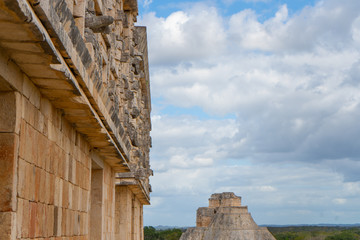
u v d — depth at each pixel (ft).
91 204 56.29
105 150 51.85
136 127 97.96
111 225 63.00
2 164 26.81
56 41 25.40
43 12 22.50
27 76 28.99
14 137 27.07
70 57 27.84
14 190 26.81
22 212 28.12
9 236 26.11
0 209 26.37
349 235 595.88
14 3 20.08
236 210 372.17
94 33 48.47
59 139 36.76
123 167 63.26
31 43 24.18
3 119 27.17
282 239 602.85
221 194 386.52
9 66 26.13
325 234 619.67
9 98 27.35
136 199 106.32
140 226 126.82
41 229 31.91
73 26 28.14
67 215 39.19
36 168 30.94
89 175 48.52
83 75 31.55
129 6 85.71
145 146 119.55
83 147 45.60
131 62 88.43
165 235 563.07
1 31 22.70
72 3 39.24
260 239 360.28
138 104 101.86
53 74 28.63
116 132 47.98
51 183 34.47
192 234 379.96
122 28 81.15
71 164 40.73
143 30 100.27
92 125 40.96
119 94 75.92
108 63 60.49
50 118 34.24
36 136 30.99
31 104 30.01
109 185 61.67
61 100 33.96
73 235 41.29
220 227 362.94
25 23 21.86
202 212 390.83
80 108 35.94
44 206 32.68
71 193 40.65
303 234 626.64
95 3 50.42
